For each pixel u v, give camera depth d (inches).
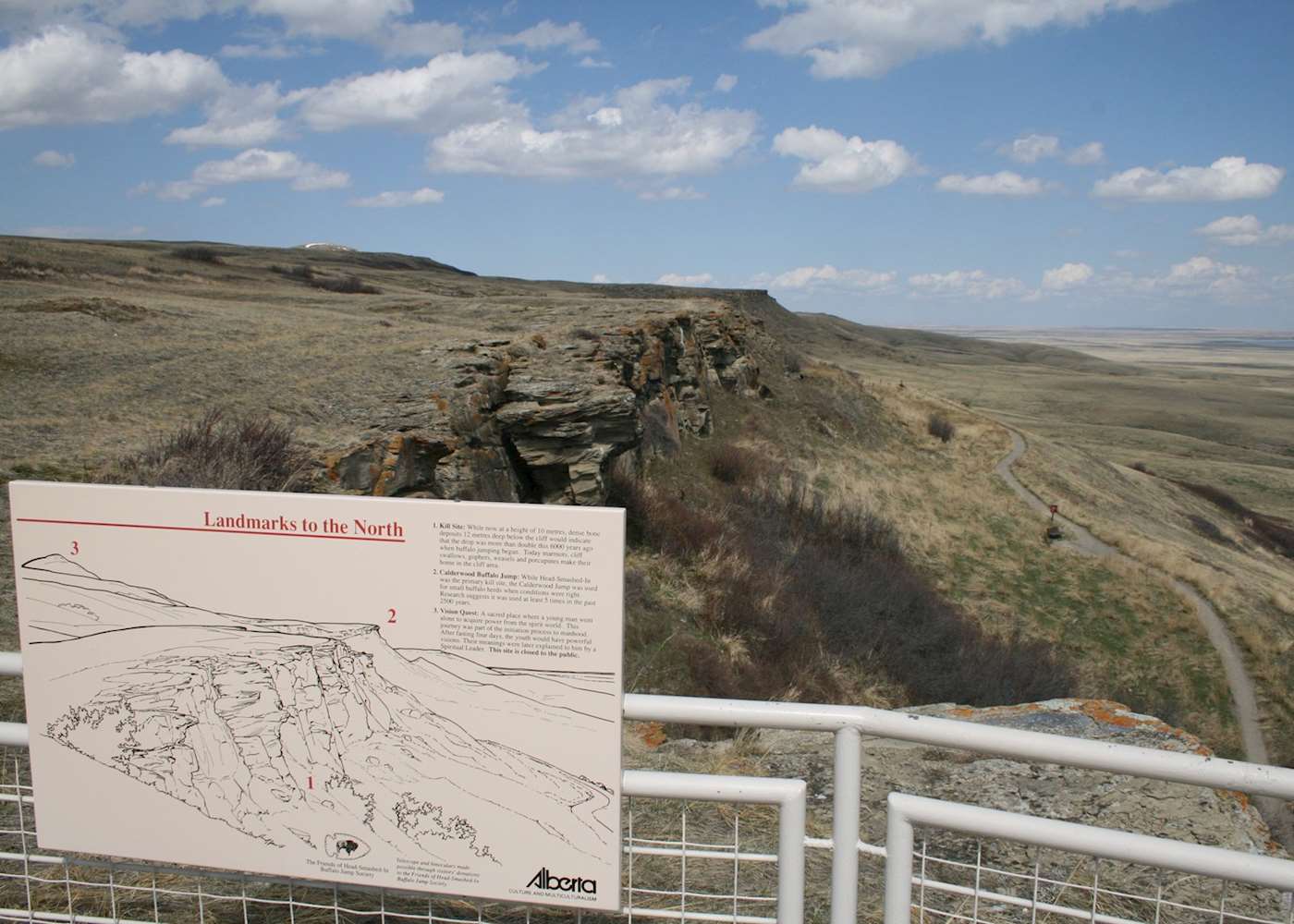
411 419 606.2
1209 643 1189.7
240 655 99.5
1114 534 1512.1
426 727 97.3
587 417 732.7
